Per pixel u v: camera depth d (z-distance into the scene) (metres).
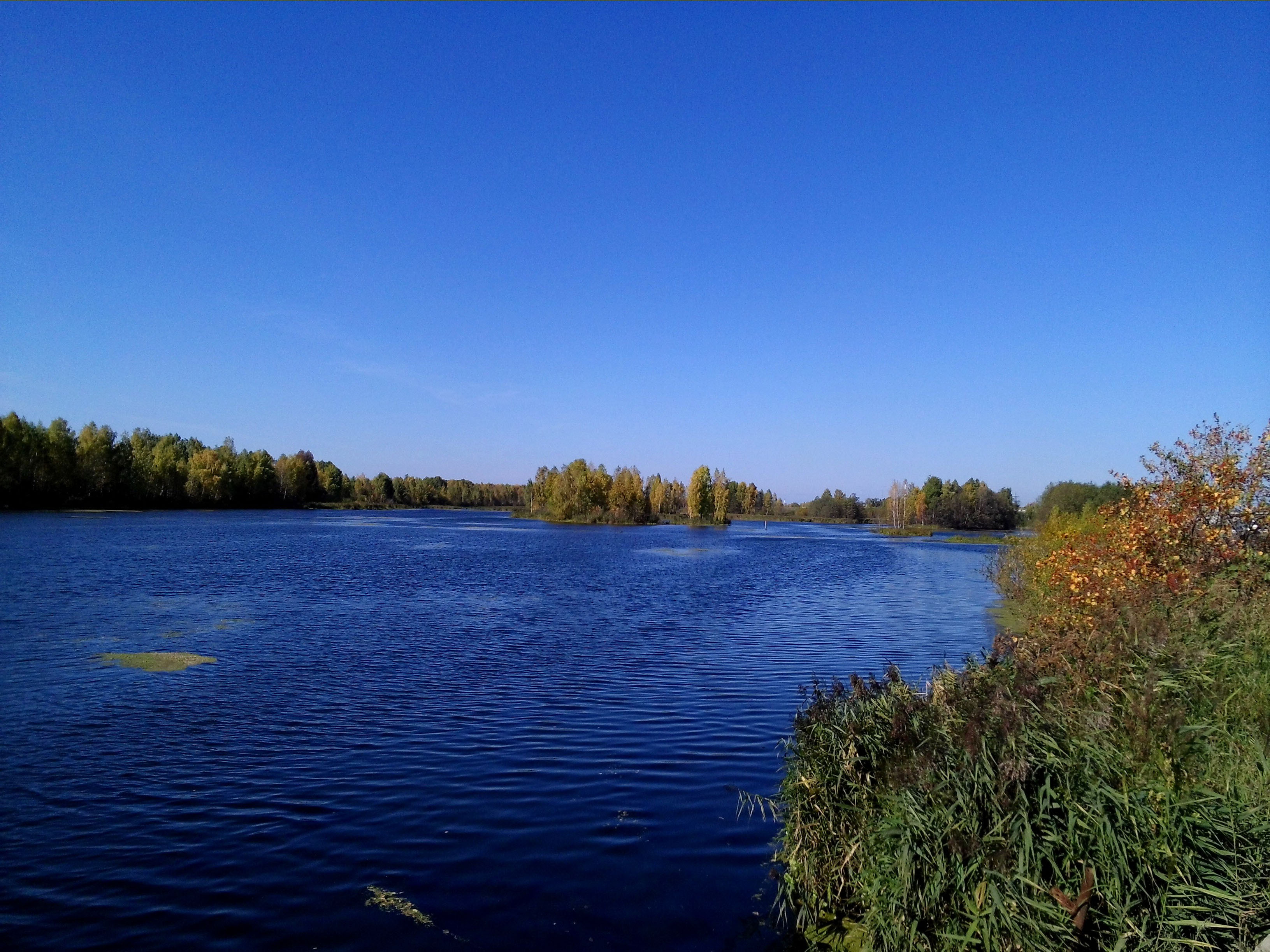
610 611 26.47
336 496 153.12
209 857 7.76
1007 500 120.38
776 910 6.83
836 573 43.16
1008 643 8.66
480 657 18.17
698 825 8.61
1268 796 5.66
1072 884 5.22
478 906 6.86
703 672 16.67
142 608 24.83
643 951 6.18
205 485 112.44
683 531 98.50
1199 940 4.84
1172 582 9.23
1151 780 5.70
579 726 12.52
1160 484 11.19
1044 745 6.07
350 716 13.02
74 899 6.91
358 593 30.05
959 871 5.32
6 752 10.96
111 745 11.35
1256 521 10.55
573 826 8.58
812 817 7.01
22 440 85.44
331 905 6.84
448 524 97.69
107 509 96.88
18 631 20.38
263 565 40.09
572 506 109.56
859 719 7.71
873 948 5.84
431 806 9.13
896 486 115.00
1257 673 7.22
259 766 10.51
